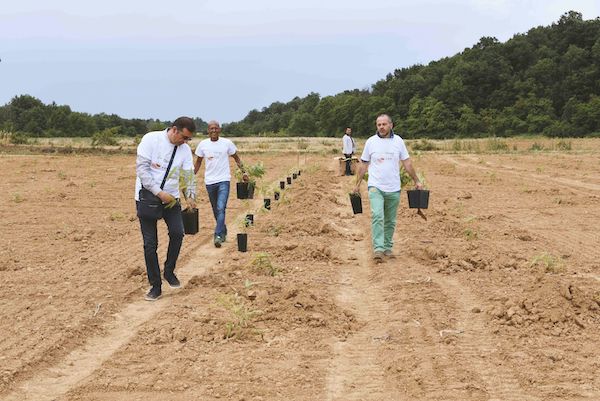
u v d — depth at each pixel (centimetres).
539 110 8369
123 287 804
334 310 700
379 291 796
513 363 553
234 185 2038
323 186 1984
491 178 2234
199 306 717
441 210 1407
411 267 903
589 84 8444
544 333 625
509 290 772
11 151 3794
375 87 10962
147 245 761
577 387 504
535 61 9369
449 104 9031
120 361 563
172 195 774
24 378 531
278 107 16038
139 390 506
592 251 1012
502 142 5069
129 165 2888
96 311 702
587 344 596
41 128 9244
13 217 1334
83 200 1611
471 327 651
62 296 759
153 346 598
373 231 958
